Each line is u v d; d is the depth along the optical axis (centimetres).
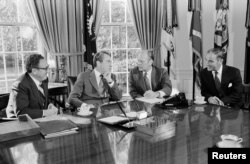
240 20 350
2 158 114
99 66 237
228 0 341
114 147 125
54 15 332
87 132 148
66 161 110
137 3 366
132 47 403
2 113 213
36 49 362
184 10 374
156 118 172
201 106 209
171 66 382
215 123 161
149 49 381
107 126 159
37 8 326
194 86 365
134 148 123
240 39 354
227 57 362
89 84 237
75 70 354
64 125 154
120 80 407
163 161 109
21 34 347
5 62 340
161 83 276
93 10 354
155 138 136
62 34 343
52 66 350
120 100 241
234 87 254
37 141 135
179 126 156
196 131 146
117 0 388
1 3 330
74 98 226
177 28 378
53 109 191
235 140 121
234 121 164
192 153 116
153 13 375
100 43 390
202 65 363
